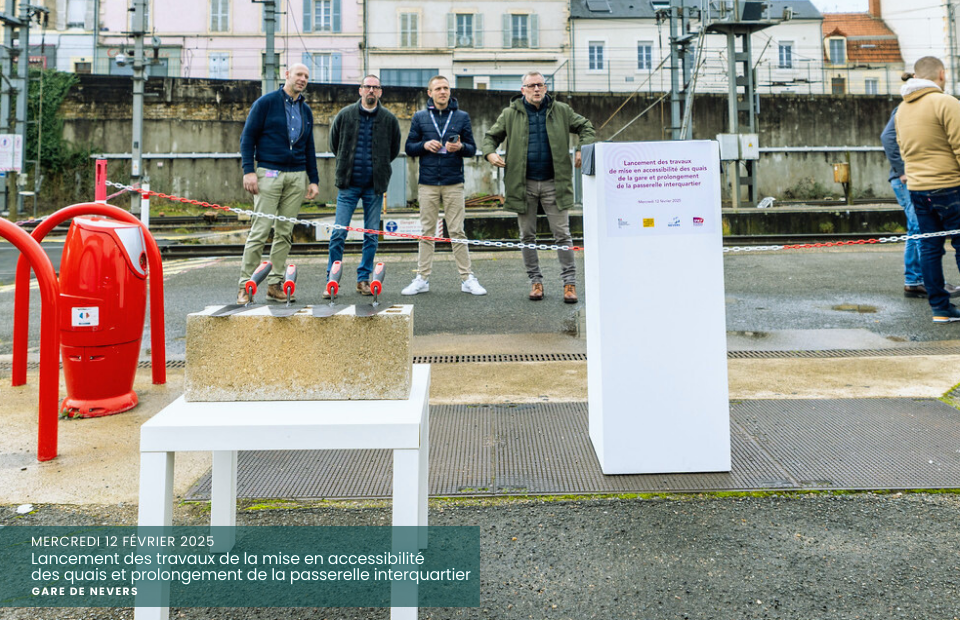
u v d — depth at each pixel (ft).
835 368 12.71
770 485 7.65
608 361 7.98
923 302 19.69
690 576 5.89
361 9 111.65
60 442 9.30
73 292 10.25
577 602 5.54
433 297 21.25
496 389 11.69
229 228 63.77
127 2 111.14
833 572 5.91
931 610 5.34
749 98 62.23
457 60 113.60
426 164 20.94
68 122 85.30
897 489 7.48
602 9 116.67
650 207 7.88
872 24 133.18
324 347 5.28
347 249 43.57
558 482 7.83
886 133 20.33
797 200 94.07
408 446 4.82
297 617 5.40
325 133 87.25
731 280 24.58
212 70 111.96
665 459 8.04
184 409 5.11
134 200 63.46
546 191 19.62
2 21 70.28
